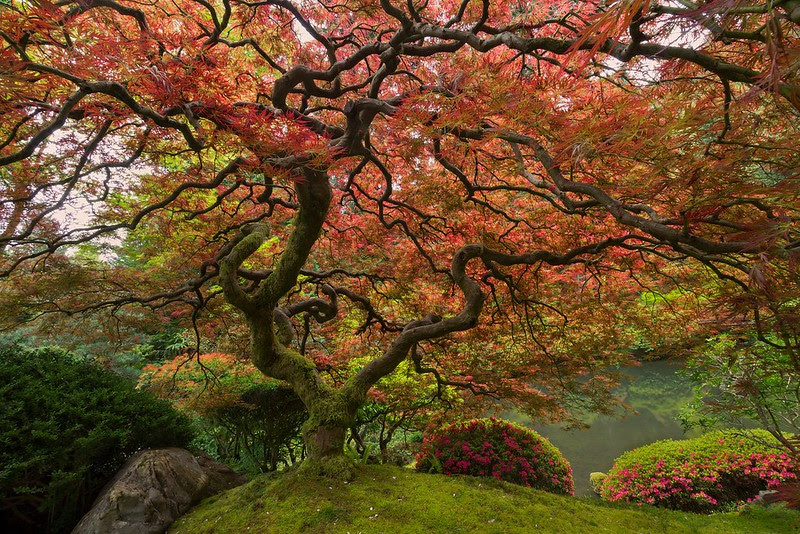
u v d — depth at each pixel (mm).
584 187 1766
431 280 4945
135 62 1897
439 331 3580
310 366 3723
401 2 3287
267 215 4160
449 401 4805
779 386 3732
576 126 1687
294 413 5516
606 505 3754
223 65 2367
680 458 5562
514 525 2805
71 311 3857
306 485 3070
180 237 4234
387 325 4906
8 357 3713
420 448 4703
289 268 3408
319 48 4098
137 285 4113
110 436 3355
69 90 2318
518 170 2762
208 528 2818
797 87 898
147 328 4633
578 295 4625
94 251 4730
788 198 1275
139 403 3912
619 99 1846
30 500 3166
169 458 3428
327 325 5504
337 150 2631
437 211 4629
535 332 5020
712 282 3658
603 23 735
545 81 1951
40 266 3789
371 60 4289
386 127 3418
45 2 1507
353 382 3639
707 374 4605
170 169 3881
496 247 4422
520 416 9258
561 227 4125
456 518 2777
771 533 3500
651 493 5227
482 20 2092
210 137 2117
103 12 2162
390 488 3117
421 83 3111
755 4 945
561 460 4961
